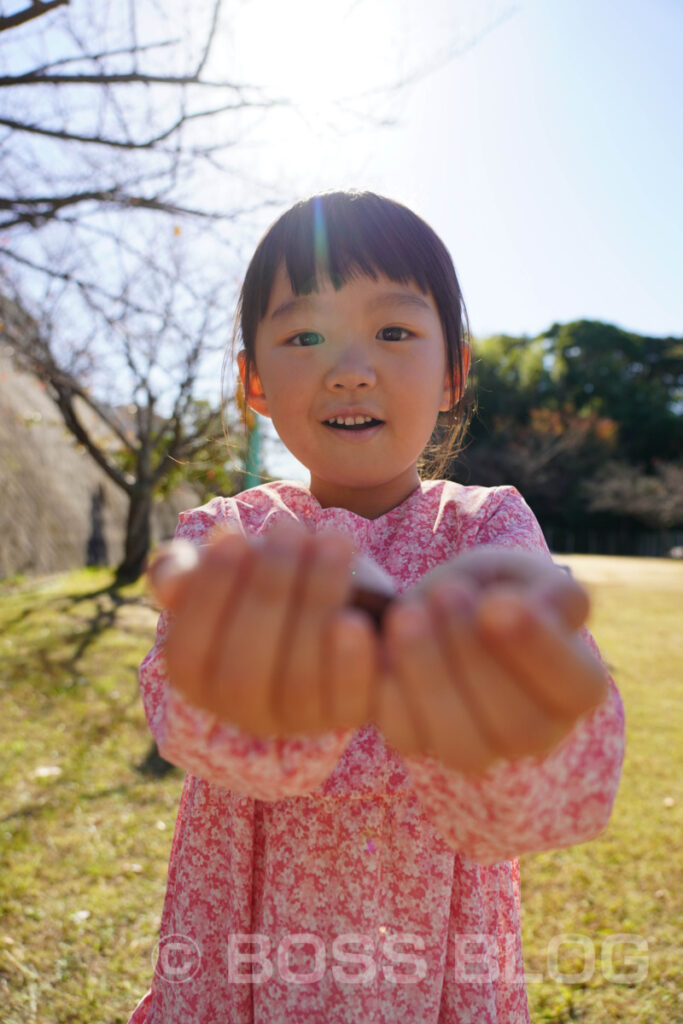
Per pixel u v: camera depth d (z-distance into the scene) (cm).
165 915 45
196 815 45
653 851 121
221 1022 42
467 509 42
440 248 45
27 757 156
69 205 154
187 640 16
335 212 42
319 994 38
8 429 521
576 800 25
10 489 489
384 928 39
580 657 15
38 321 318
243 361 55
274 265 44
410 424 41
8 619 315
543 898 107
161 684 34
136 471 489
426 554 41
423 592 16
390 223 42
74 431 466
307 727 16
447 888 39
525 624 15
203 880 44
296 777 26
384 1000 38
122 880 109
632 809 139
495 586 16
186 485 697
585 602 16
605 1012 83
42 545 500
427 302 43
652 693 230
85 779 145
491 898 44
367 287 41
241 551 16
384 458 41
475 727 15
